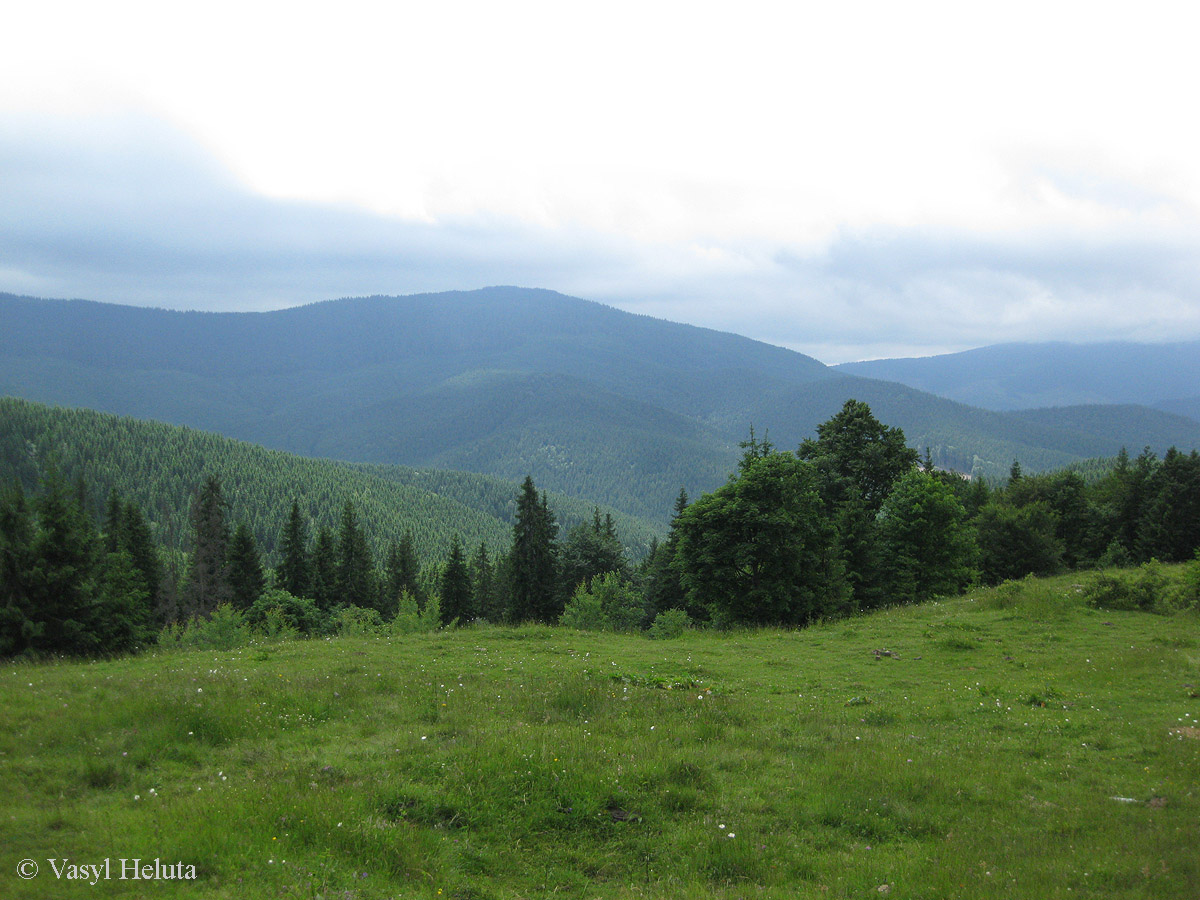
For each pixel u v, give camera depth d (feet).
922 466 208.33
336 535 655.35
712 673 67.97
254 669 62.64
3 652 100.48
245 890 24.62
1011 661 70.85
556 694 53.11
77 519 114.93
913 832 32.86
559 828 31.48
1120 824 33.22
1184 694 55.57
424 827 30.27
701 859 29.25
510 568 234.17
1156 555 206.39
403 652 75.51
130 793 33.22
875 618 102.22
